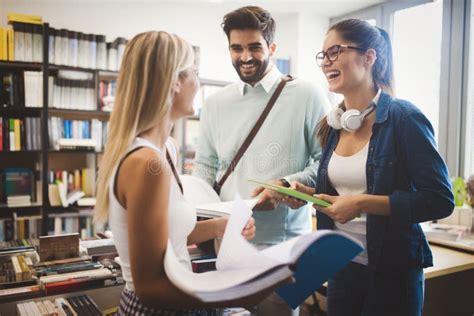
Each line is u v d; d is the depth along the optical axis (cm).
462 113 314
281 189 117
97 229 365
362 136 132
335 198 120
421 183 116
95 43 364
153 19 432
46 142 354
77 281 141
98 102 372
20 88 345
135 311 86
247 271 76
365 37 128
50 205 358
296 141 170
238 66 167
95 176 381
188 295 70
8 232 348
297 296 93
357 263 131
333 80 132
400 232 123
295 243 76
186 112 94
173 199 88
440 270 183
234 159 175
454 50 315
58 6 392
